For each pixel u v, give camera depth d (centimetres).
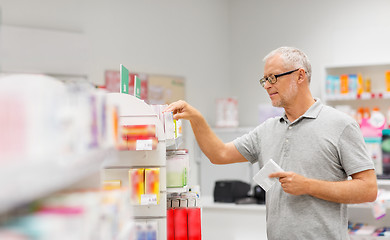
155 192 266
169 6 607
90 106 128
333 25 632
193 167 623
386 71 558
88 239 115
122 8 539
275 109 585
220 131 613
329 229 249
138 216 276
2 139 95
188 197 309
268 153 274
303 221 254
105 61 516
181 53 624
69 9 482
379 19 600
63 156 105
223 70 702
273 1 678
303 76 266
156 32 585
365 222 451
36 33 454
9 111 96
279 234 262
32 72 448
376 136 450
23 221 99
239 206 470
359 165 247
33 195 92
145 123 280
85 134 122
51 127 101
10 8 436
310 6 649
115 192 161
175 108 291
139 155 278
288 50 268
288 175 245
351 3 619
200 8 659
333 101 593
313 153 255
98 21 510
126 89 297
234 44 707
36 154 95
